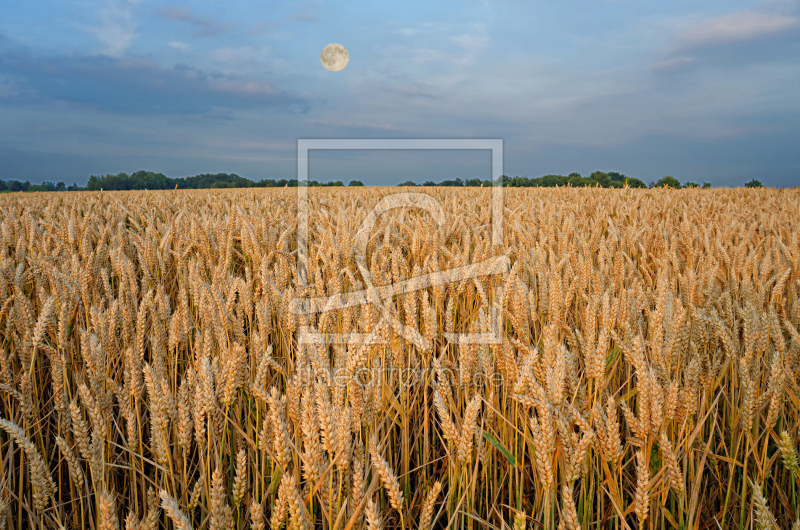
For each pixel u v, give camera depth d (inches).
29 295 162.7
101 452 69.5
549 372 61.3
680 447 72.5
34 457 63.4
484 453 79.0
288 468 77.2
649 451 65.2
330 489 57.4
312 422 54.3
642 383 62.4
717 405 95.7
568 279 122.6
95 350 82.4
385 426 93.1
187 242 172.7
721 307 105.1
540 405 55.7
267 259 135.4
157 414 66.4
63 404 87.8
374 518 50.2
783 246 140.3
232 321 99.0
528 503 83.0
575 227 214.5
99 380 83.7
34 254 158.4
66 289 116.6
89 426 97.2
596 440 68.1
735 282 130.6
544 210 260.8
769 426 74.7
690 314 101.7
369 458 78.9
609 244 177.3
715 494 89.7
